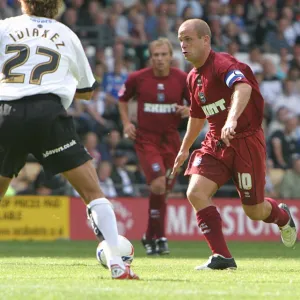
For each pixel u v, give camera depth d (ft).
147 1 220.43
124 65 201.67
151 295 52.65
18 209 165.48
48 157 61.93
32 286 58.23
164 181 116.57
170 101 118.42
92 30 208.03
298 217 177.47
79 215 169.07
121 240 73.26
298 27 235.81
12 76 62.13
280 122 204.85
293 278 69.62
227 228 174.09
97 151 180.34
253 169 80.59
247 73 78.95
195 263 92.48
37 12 65.16
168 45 118.52
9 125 60.75
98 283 59.93
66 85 62.95
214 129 80.53
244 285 61.41
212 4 227.40
